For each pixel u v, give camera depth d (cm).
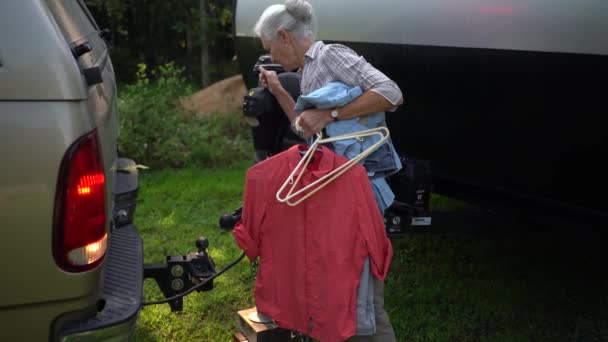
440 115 306
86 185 176
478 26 271
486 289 343
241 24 433
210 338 299
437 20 287
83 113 175
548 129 263
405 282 357
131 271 225
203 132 623
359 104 223
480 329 305
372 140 231
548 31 247
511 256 388
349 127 226
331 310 211
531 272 363
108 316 189
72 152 171
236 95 782
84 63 203
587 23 236
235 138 686
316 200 214
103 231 184
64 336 181
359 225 214
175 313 317
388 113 337
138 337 296
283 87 299
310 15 237
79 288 179
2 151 167
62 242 174
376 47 317
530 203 287
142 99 592
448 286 348
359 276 214
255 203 221
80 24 262
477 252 394
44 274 174
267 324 246
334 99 219
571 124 254
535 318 313
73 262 176
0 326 175
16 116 167
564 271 364
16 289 173
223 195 509
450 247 404
